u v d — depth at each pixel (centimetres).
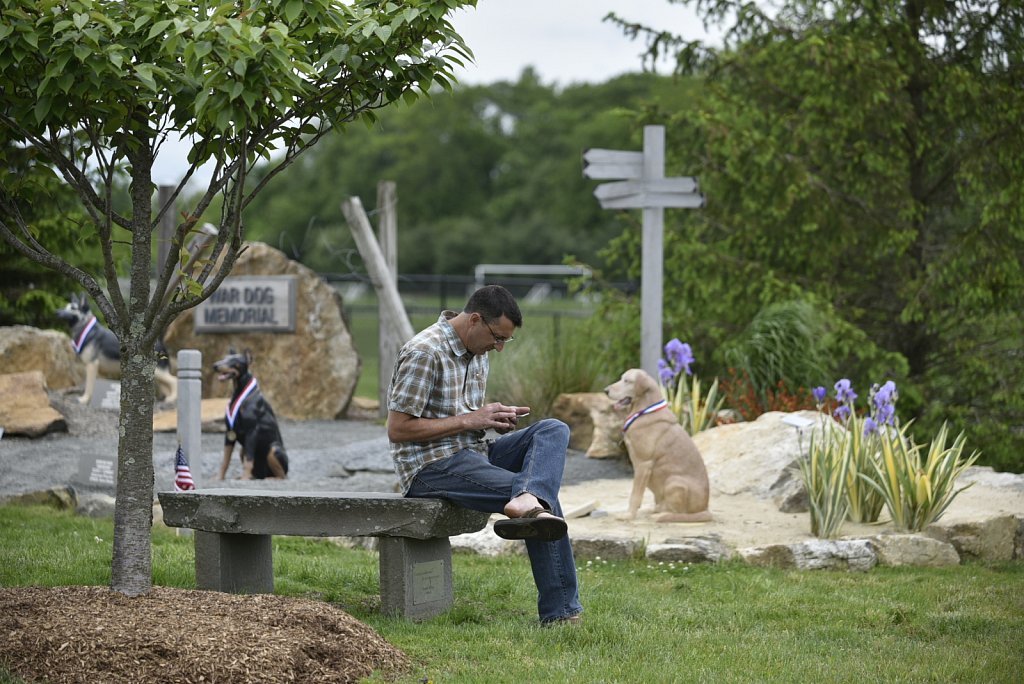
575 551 819
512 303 579
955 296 1518
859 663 547
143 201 554
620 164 1297
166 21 479
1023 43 1539
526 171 6353
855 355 1587
